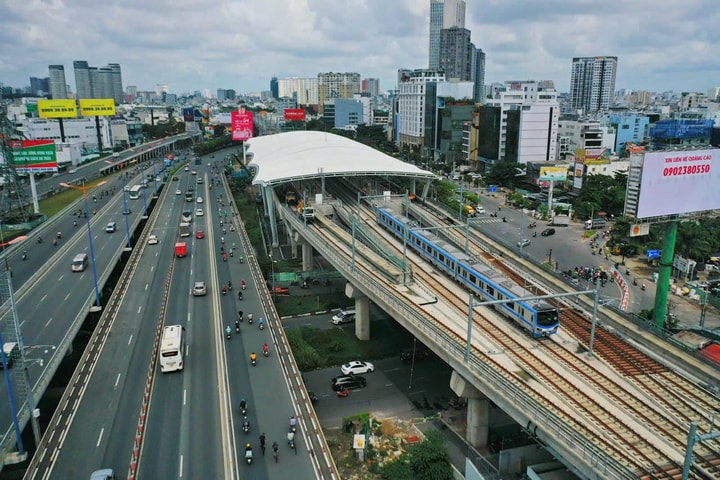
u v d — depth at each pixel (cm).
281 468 4956
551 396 5066
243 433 5456
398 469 5453
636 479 3681
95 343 7519
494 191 19338
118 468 4925
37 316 8306
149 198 18912
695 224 11781
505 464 5175
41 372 6481
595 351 5978
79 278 10225
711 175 7731
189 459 5053
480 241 10162
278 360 7038
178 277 10512
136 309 8831
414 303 7256
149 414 5784
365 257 9231
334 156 14888
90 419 5703
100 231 14138
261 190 17012
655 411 4878
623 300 9269
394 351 8325
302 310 9900
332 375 7650
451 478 5344
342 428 6350
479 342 6134
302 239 11700
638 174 7331
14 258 11712
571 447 4200
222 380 6512
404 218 10588
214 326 8106
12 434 5209
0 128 14800
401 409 6769
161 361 6644
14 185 15562
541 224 15850
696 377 5500
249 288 9838
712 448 4359
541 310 6122
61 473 4856
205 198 19338
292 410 5888
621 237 12794
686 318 9131
